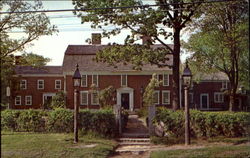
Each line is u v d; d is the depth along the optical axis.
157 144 16.20
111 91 40.47
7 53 29.02
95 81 44.38
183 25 21.34
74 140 16.16
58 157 13.13
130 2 19.23
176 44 21.55
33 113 19.52
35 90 48.06
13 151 13.96
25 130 19.44
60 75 48.25
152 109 18.19
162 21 20.62
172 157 12.87
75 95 16.44
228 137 16.56
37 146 14.88
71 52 46.78
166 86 43.97
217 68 31.39
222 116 16.78
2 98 30.62
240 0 20.73
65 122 19.03
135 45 20.98
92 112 18.48
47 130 19.25
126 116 23.47
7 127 19.61
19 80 40.25
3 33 27.45
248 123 16.23
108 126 18.16
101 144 15.60
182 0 20.19
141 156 13.95
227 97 50.66
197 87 51.28
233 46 25.25
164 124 17.75
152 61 21.17
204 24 27.97
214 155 12.84
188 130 15.54
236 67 27.30
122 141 17.30
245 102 37.91
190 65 32.75
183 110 18.27
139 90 44.00
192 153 13.28
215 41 29.14
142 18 19.50
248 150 13.41
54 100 39.03
